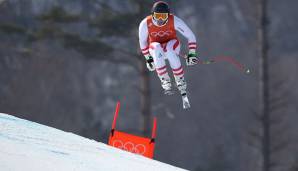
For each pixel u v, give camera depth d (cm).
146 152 2670
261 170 7344
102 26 7312
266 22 7344
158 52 2530
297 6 18300
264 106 7344
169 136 15375
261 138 7362
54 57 11575
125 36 7488
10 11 9838
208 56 17838
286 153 12569
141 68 7531
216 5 18925
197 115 16175
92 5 11588
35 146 1845
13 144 1777
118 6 10650
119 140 2722
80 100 14212
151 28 2566
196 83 16812
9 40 9625
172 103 15525
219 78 17088
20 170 1491
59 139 2127
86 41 7244
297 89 15775
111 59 7631
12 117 2394
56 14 7169
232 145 15475
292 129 14300
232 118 16225
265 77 7306
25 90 11194
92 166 1733
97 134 10012
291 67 16812
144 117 7519
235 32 17962
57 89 11956
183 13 17988
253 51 17138
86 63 14750
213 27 18300
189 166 15238
